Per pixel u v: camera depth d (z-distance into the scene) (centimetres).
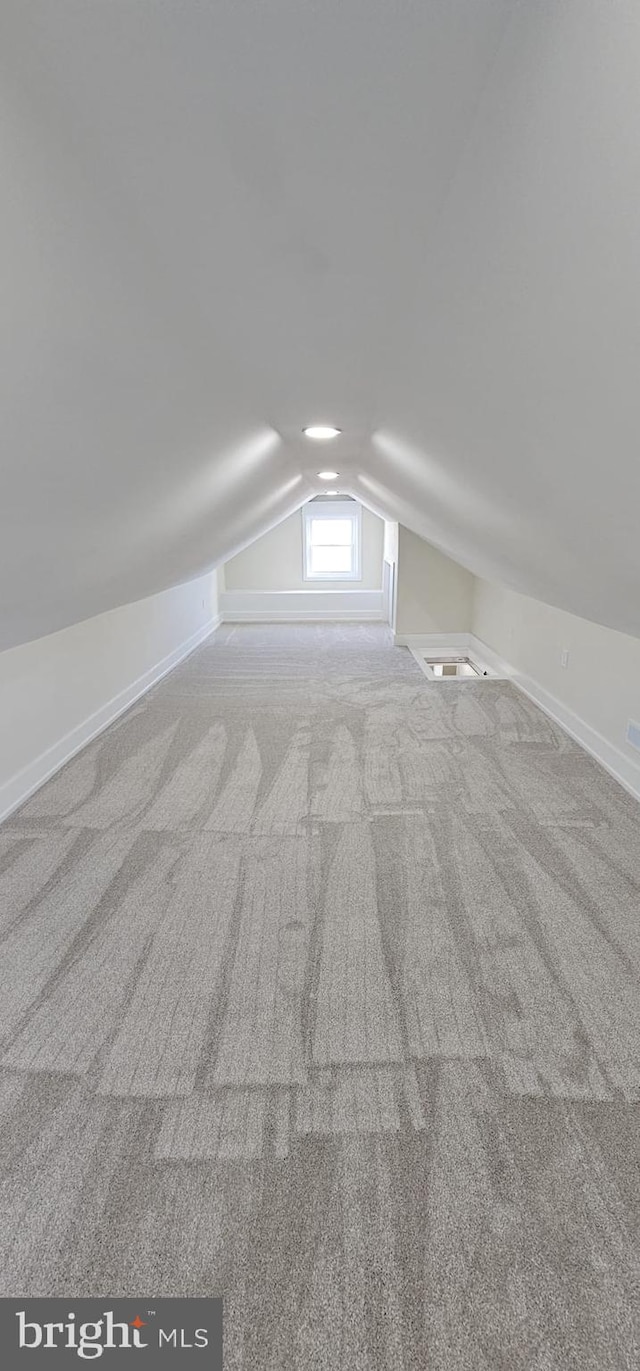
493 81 63
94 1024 155
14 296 79
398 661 543
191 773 308
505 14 56
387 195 82
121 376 114
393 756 328
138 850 237
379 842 241
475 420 148
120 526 205
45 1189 118
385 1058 146
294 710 407
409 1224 112
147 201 80
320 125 70
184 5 54
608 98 55
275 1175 121
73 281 85
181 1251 109
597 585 224
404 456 242
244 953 180
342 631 686
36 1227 112
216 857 231
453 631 602
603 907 200
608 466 120
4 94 58
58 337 92
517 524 221
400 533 580
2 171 64
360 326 127
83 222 78
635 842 240
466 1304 101
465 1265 106
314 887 212
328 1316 100
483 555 360
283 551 752
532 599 418
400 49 60
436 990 166
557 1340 97
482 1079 140
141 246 88
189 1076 141
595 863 225
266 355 141
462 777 301
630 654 282
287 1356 96
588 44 53
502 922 193
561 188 68
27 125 62
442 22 57
